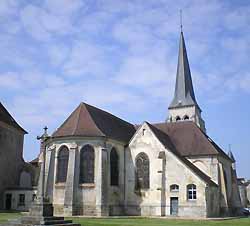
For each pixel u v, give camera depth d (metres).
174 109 86.25
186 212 47.09
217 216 49.62
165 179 49.31
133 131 60.34
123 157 52.59
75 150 47.56
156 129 55.22
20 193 58.31
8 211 52.47
